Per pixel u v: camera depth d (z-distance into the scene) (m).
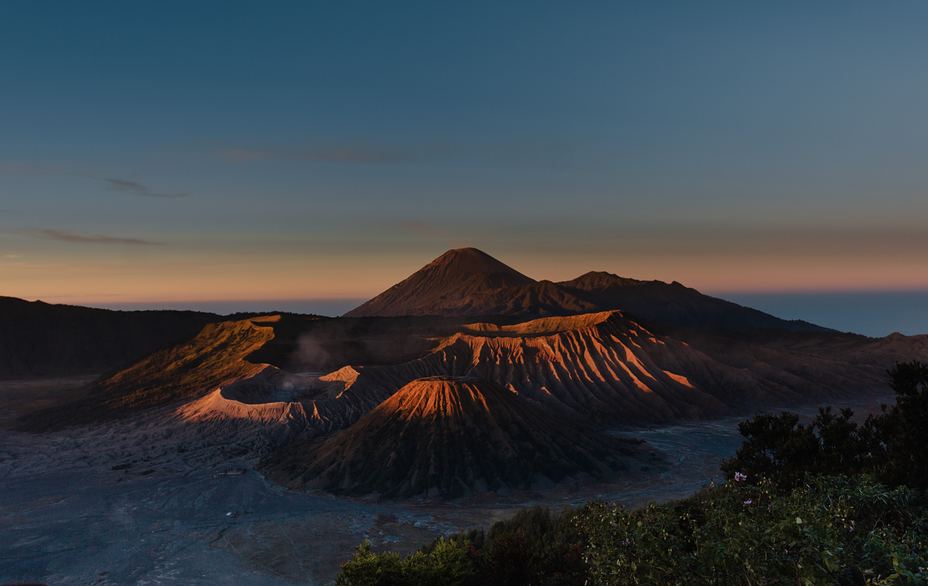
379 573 18.66
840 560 9.77
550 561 19.27
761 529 11.01
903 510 12.54
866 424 20.06
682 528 14.34
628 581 11.76
